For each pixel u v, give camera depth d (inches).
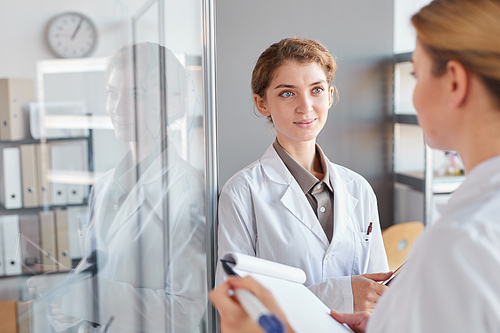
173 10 45.2
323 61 46.0
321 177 49.6
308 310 30.3
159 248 45.0
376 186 108.0
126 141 41.5
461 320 16.6
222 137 94.8
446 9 20.5
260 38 94.8
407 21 23.6
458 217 18.3
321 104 46.1
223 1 92.2
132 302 42.7
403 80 105.0
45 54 36.0
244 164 96.2
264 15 94.7
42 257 36.8
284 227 46.3
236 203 46.6
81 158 38.5
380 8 102.3
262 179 48.4
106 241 40.6
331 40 100.3
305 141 48.0
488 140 19.9
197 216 48.9
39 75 35.9
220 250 46.5
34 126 35.9
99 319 40.3
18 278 35.8
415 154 109.2
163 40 44.3
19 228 35.7
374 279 43.2
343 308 41.9
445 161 113.2
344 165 105.3
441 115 21.3
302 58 44.9
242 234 46.1
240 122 95.2
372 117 105.4
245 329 23.1
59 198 37.5
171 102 45.4
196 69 47.9
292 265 45.6
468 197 19.5
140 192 42.9
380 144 106.7
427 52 21.5
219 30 92.7
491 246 16.9
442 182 102.4
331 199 49.2
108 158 40.3
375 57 103.5
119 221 41.4
